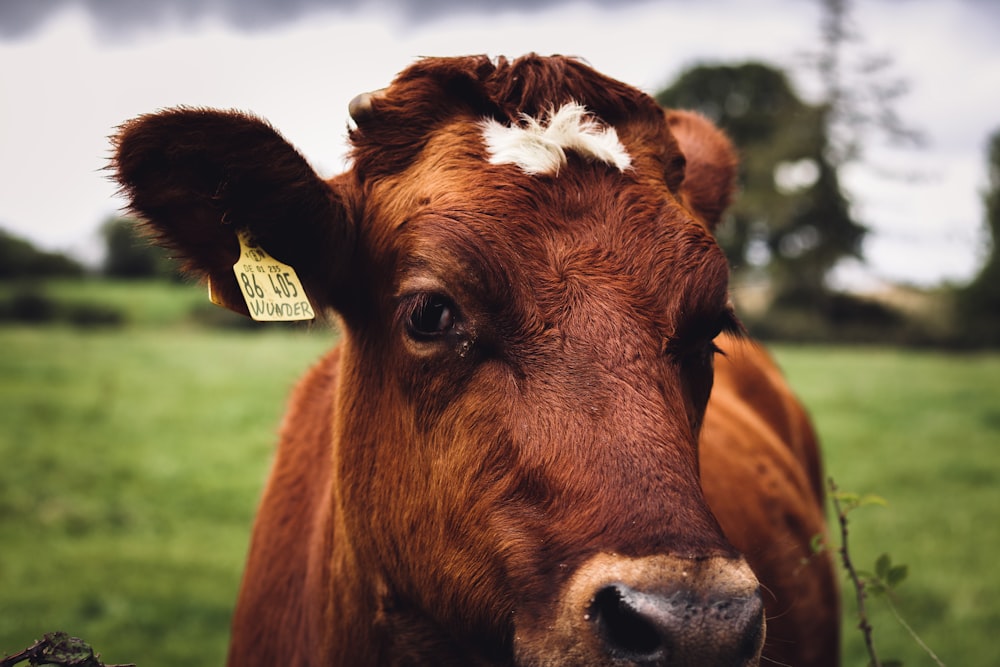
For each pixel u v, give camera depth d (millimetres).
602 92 2756
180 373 20484
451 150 2592
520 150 2525
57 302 41875
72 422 14234
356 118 2740
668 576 2045
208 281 2742
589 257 2400
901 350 38562
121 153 2473
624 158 2582
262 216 2611
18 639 6441
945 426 14992
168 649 6465
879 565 3178
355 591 2887
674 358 2404
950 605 7191
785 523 4000
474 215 2434
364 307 2775
